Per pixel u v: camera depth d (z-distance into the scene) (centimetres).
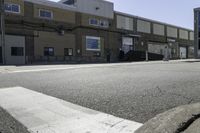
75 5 3369
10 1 2655
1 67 1680
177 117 297
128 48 4066
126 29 4034
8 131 324
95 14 3572
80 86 650
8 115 400
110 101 456
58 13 3116
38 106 452
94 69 1267
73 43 3262
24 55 2738
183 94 477
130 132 298
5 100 512
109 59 3722
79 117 372
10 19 2642
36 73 1113
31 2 2845
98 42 3588
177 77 751
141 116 355
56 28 3078
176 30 5206
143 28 4359
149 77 786
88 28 3459
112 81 721
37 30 2881
